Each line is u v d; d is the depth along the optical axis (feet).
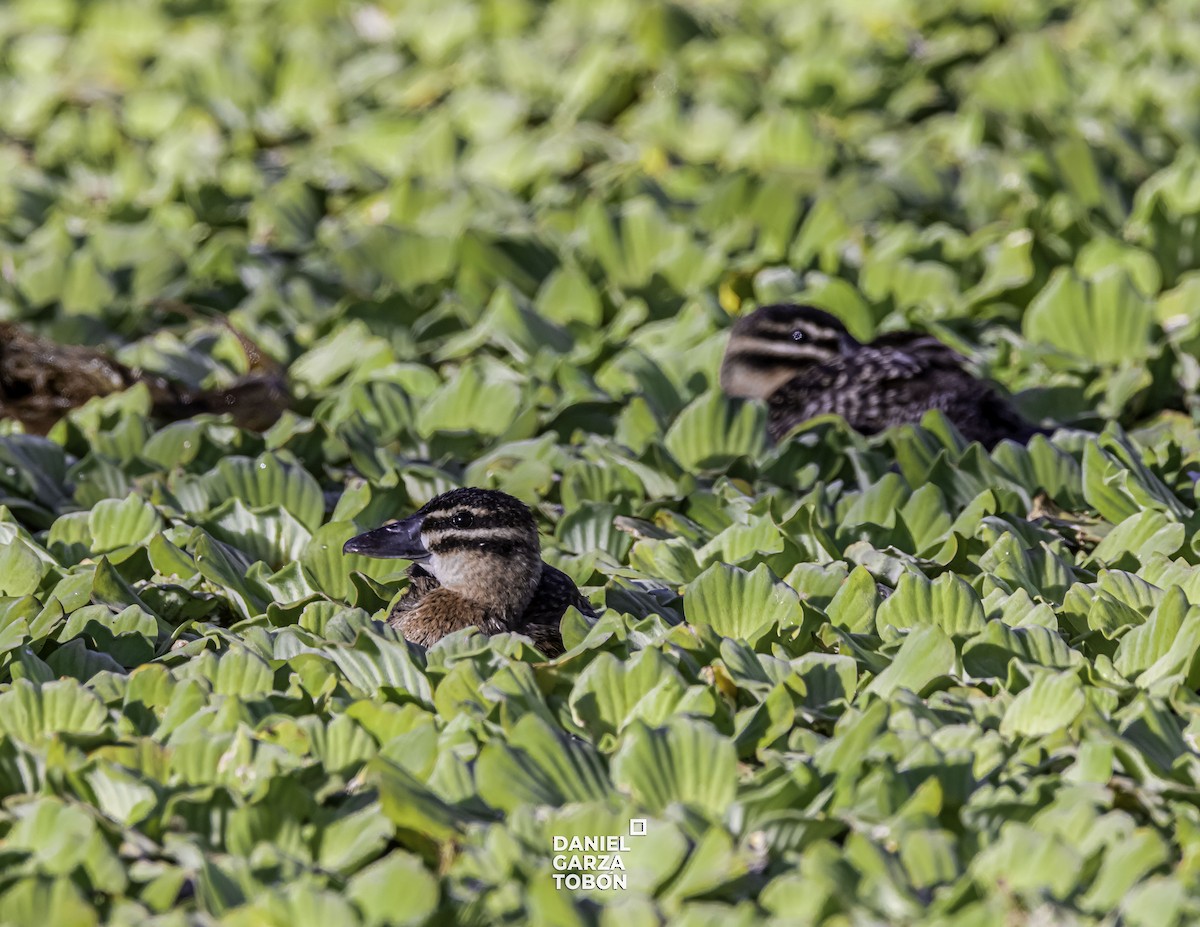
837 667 27.14
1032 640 27.96
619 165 63.46
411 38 83.92
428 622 30.45
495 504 31.04
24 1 89.97
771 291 51.37
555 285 51.49
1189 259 54.29
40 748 24.79
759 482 38.32
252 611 31.35
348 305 50.72
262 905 21.26
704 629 27.89
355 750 25.12
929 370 41.93
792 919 20.79
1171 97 70.18
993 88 71.20
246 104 75.31
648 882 22.29
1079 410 43.83
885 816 23.39
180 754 24.63
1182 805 23.70
